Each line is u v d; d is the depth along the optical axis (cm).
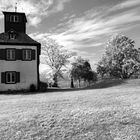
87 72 3416
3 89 1869
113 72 3284
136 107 691
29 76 1959
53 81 3638
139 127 485
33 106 824
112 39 3447
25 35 2161
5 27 2127
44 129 510
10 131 503
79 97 1041
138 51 3338
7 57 1922
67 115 627
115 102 820
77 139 436
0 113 712
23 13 2181
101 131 475
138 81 1920
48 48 3819
